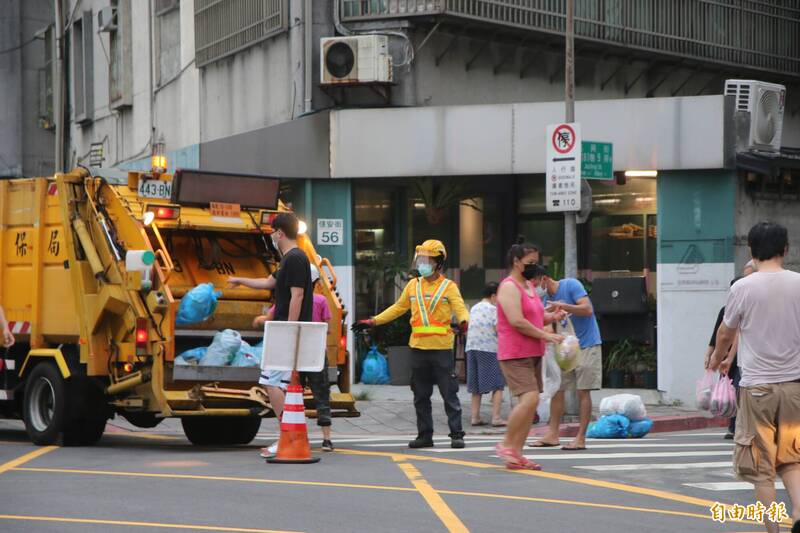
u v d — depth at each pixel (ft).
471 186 199.82
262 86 205.87
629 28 203.10
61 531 67.46
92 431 118.11
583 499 82.17
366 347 193.16
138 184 116.98
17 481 88.07
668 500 83.25
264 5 202.49
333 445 120.16
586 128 182.09
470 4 187.42
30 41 312.50
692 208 179.01
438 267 115.85
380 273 192.34
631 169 180.24
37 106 311.88
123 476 91.30
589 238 197.36
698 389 78.48
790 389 67.31
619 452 112.98
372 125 187.83
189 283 121.08
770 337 67.77
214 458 105.60
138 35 256.11
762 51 220.64
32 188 121.90
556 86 205.26
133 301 110.42
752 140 177.68
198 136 228.22
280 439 101.65
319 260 122.62
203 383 111.55
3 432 138.92
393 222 196.03
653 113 179.32
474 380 148.46
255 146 192.65
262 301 124.16
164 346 109.60
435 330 115.14
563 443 122.93
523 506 78.48
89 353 113.70
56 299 118.73
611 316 186.19
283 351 100.53
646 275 191.93
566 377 118.21
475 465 99.96
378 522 71.56
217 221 120.78
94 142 279.49
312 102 192.03
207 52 220.64
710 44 213.25
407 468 97.25
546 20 194.70
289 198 194.49
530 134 183.52
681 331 178.40
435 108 186.39
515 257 96.58
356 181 192.34
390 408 161.17
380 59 185.88
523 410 96.58
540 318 98.02
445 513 74.90
